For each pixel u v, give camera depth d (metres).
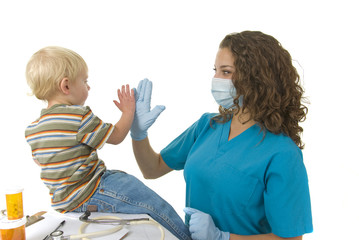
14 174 2.37
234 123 1.07
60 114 0.87
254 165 0.94
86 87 0.99
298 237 0.91
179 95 2.64
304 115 1.03
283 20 2.65
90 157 0.91
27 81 0.94
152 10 2.50
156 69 2.58
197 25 2.56
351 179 2.66
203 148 1.06
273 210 0.90
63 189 0.87
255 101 0.94
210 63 2.60
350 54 2.75
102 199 0.91
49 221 0.85
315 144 2.91
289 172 0.90
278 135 0.97
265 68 0.92
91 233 0.75
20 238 0.70
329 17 2.69
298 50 2.73
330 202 2.43
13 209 0.70
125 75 2.52
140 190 0.99
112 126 0.96
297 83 1.00
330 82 2.82
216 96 1.01
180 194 2.54
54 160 0.85
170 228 0.98
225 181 0.96
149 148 1.21
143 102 1.11
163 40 2.54
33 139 0.88
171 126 2.67
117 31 2.47
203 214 0.95
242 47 0.94
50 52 0.92
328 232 2.17
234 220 0.99
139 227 0.83
